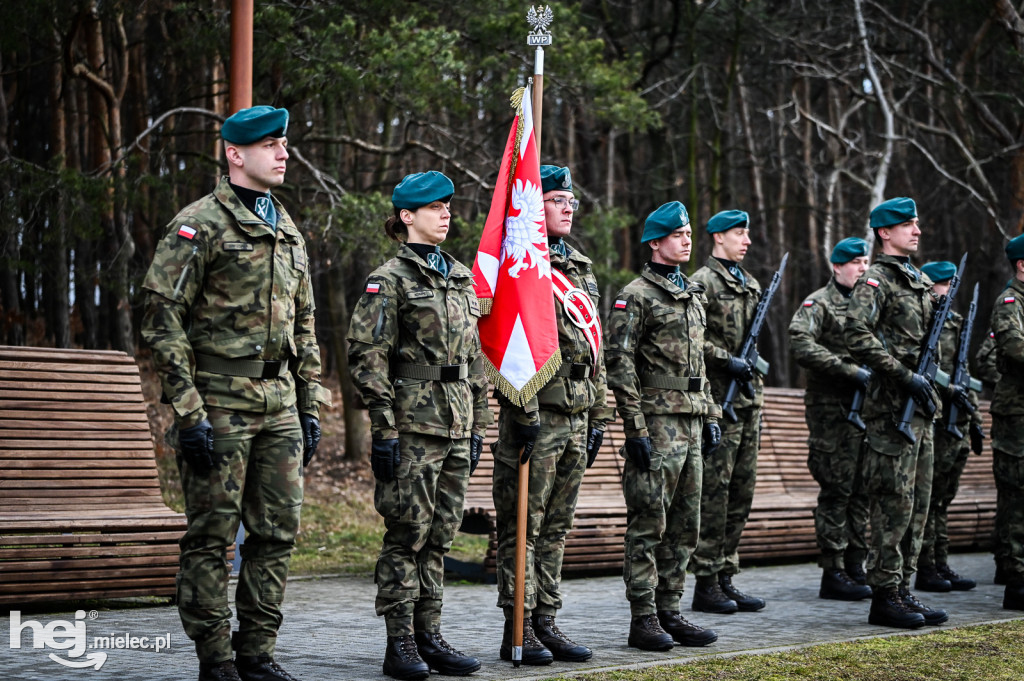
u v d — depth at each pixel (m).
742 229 7.07
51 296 15.27
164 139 12.69
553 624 5.35
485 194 14.27
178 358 4.03
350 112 13.79
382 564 4.80
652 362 5.83
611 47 20.39
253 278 4.22
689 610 7.04
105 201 10.79
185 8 11.38
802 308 8.01
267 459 4.28
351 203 11.02
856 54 19.62
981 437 8.62
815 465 7.81
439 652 4.86
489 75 14.95
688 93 19.78
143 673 4.68
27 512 6.53
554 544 5.41
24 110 16.11
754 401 6.99
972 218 22.42
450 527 4.96
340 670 4.84
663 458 5.69
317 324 21.02
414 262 4.92
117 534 6.30
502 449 5.31
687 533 5.87
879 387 6.52
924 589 8.20
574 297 5.38
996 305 7.40
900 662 5.23
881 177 15.39
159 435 13.84
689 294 5.95
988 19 16.91
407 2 11.91
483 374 5.15
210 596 4.14
